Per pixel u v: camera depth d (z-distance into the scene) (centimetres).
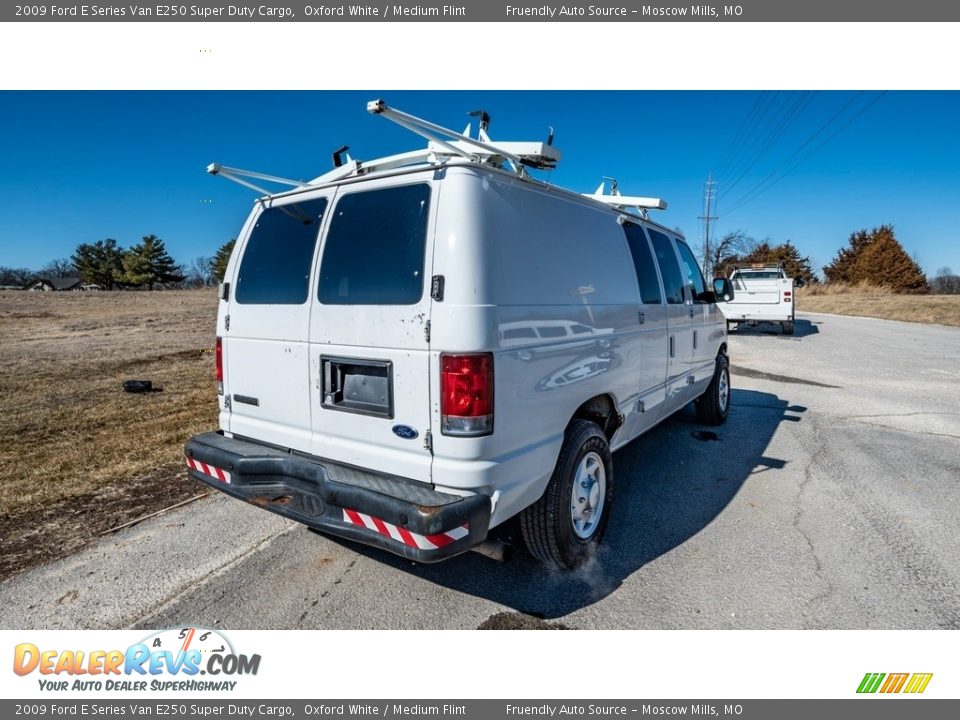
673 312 448
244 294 327
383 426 260
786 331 1575
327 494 256
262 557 325
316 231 292
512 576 308
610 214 369
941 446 529
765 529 358
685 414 661
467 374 234
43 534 350
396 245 258
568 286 300
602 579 304
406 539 230
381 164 311
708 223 4403
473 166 251
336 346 275
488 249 246
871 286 4369
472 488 239
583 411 337
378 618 273
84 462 477
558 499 290
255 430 320
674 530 359
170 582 299
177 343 1415
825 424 613
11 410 662
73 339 1565
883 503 396
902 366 1009
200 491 418
